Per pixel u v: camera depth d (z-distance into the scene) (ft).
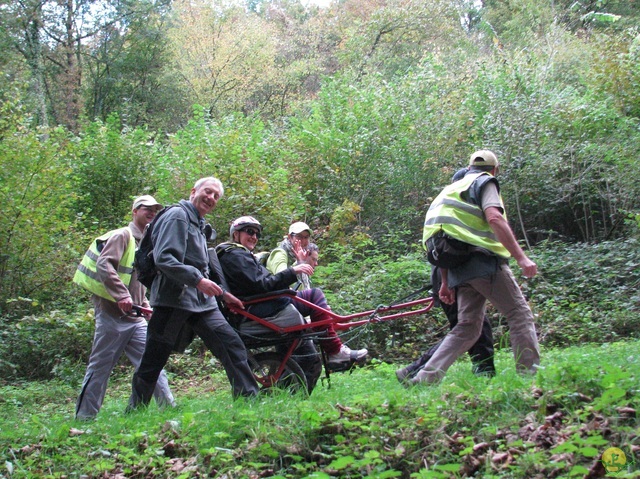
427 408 14.19
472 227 17.78
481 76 56.08
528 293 37.19
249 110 138.21
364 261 39.78
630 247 39.45
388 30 108.27
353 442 13.52
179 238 18.34
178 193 43.27
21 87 43.88
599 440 11.28
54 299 40.04
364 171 49.88
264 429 14.56
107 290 20.01
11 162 39.22
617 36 57.52
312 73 147.23
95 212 49.80
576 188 47.91
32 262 39.58
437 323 35.14
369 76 69.05
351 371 24.88
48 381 33.65
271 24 165.58
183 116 131.64
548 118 50.01
